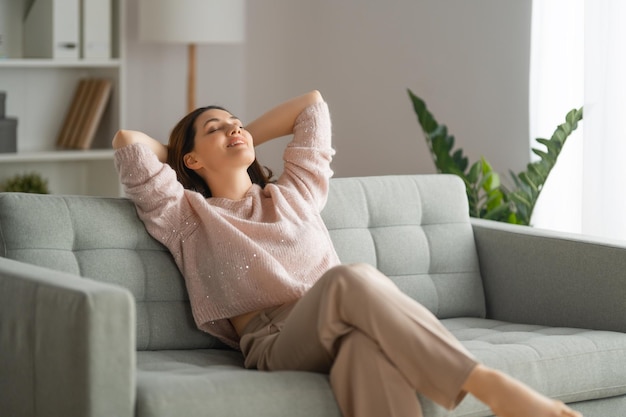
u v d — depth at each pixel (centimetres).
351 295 236
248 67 584
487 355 263
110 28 506
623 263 304
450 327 314
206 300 278
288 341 249
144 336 278
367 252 319
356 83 551
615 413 287
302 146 309
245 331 277
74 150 506
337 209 318
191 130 300
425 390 233
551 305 321
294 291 273
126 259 280
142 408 216
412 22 522
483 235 341
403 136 530
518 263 330
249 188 300
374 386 233
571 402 278
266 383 230
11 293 236
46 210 274
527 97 470
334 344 242
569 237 321
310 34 570
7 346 238
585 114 410
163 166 287
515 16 474
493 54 484
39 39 501
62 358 218
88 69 532
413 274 328
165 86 558
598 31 406
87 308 212
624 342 289
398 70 530
